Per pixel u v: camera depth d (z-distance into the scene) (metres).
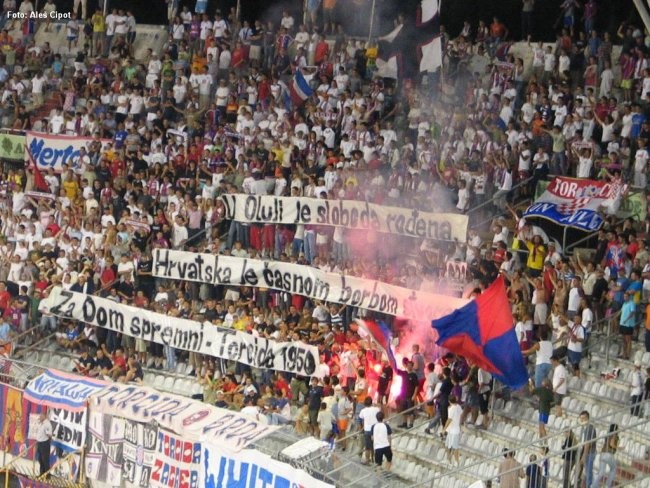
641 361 61.25
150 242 77.69
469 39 84.75
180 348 69.00
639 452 55.44
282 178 77.12
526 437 59.84
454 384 61.38
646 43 79.19
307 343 66.25
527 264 66.75
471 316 56.75
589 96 74.75
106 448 63.50
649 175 70.50
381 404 63.38
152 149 84.00
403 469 61.19
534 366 62.91
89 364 72.25
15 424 67.81
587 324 61.78
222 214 76.31
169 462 60.38
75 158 86.12
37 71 95.38
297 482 54.03
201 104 88.06
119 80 90.50
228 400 66.00
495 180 73.38
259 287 70.81
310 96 84.31
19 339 77.75
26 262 79.19
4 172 90.31
